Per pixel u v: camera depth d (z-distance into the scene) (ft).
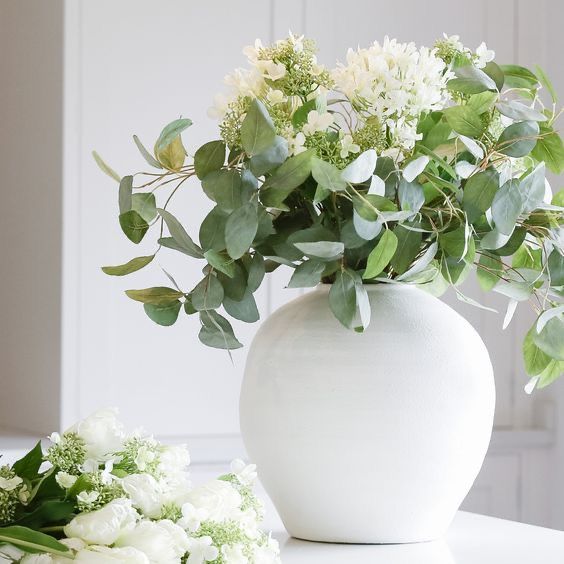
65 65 10.95
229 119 4.74
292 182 4.56
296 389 4.86
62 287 10.96
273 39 11.85
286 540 5.16
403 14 12.41
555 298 6.68
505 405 12.80
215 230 4.78
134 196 4.86
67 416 10.97
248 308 4.93
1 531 3.56
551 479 12.73
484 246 4.84
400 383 4.82
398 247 4.77
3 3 12.71
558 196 5.25
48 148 11.36
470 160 5.06
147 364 11.32
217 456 11.27
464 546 5.08
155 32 11.37
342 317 4.66
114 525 3.60
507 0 12.84
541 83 5.16
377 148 4.79
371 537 5.01
